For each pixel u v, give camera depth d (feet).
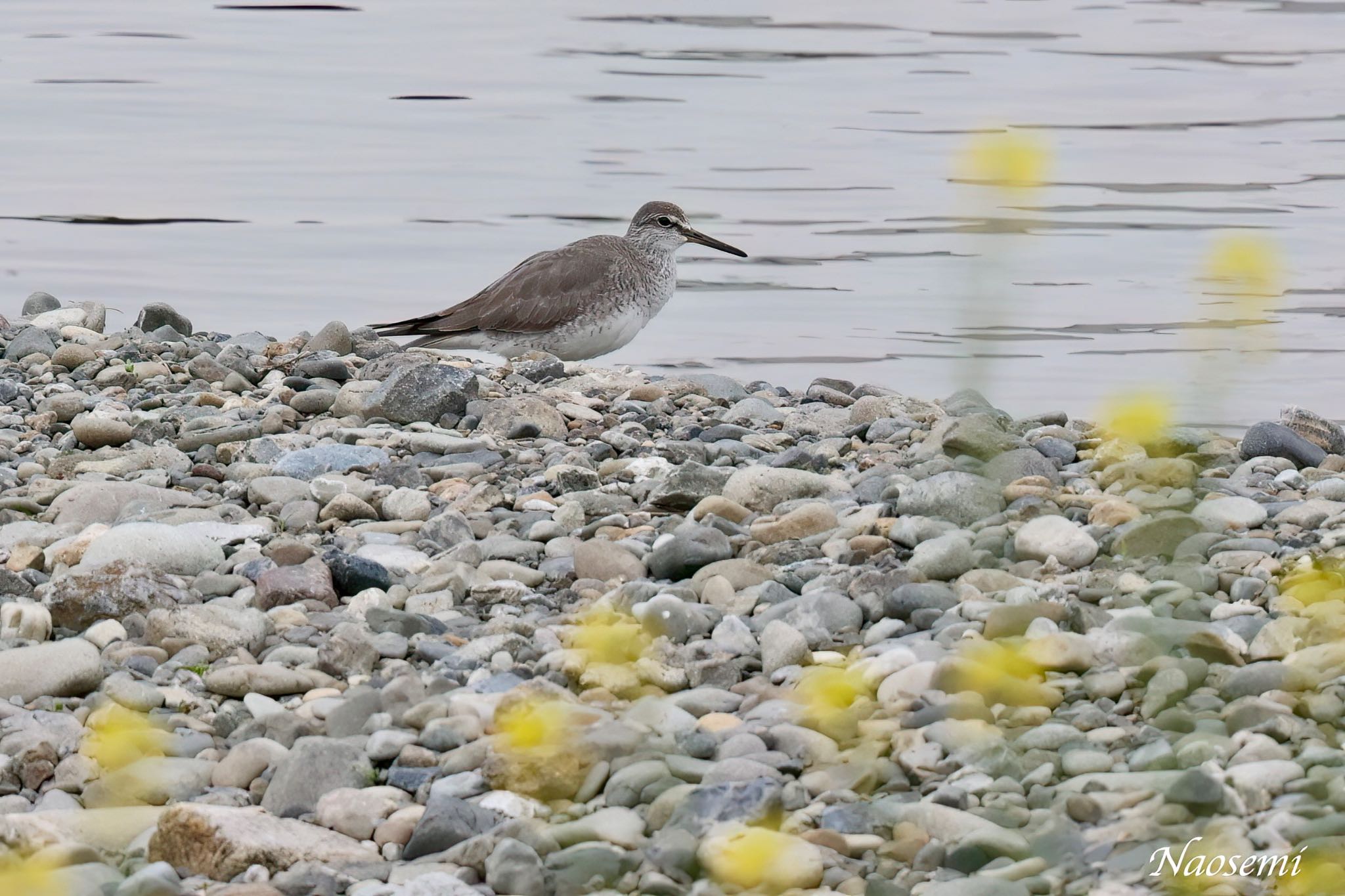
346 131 124.57
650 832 24.39
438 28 166.50
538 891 22.88
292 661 30.58
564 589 34.83
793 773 25.85
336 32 164.66
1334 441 46.96
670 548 35.17
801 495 40.09
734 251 68.03
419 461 45.11
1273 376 66.44
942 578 33.60
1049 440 44.60
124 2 178.91
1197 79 143.13
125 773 26.17
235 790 26.14
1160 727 26.30
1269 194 104.94
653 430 49.78
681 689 29.45
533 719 24.39
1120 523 36.42
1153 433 23.20
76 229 97.35
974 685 27.50
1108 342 73.92
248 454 45.44
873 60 151.02
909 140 120.98
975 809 24.30
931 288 84.99
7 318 69.26
